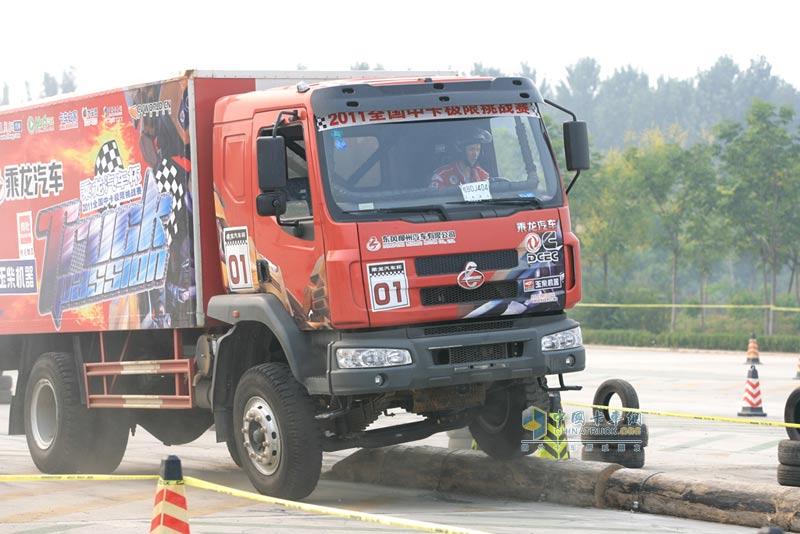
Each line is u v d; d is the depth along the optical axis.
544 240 14.25
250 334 15.10
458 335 13.77
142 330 16.48
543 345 14.20
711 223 65.19
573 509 14.08
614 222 65.88
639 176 62.88
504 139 14.44
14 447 21.25
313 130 13.62
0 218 18.55
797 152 58.41
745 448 19.78
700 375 35.25
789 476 14.02
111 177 16.50
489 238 13.91
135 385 16.98
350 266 13.37
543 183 14.51
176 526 9.17
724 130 60.41
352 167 13.70
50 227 17.64
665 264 88.69
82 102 16.95
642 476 14.00
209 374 15.43
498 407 15.58
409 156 13.94
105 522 13.23
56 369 17.59
